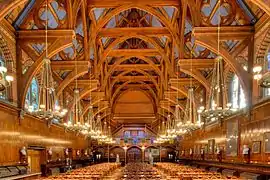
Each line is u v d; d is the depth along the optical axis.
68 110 25.38
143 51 29.64
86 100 30.89
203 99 23.95
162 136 38.53
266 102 14.27
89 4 19.97
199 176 14.06
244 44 16.23
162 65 31.00
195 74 20.19
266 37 14.79
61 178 13.39
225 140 20.70
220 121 21.59
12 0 11.25
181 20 19.83
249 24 16.09
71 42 16.34
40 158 21.78
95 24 21.48
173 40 22.31
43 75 12.23
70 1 16.06
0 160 14.54
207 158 25.70
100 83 30.20
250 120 16.38
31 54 17.05
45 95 12.14
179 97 29.83
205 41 15.38
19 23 16.86
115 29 24.30
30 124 18.94
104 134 39.22
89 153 41.56
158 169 28.30
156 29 24.31
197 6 15.45
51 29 16.42
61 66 20.50
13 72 16.66
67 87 26.45
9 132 15.74
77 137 33.69
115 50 29.47
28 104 19.56
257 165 15.04
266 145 14.30
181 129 23.56
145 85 44.00
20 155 17.16
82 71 20.55
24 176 15.93
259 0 11.29
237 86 19.41
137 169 26.38
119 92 46.28
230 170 19.17
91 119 27.00
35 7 16.81
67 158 27.58
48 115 12.23
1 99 15.34
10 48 16.28
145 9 20.81
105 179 18.27
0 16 11.27
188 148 35.22
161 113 38.88
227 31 15.95
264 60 15.66
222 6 16.88
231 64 16.17
